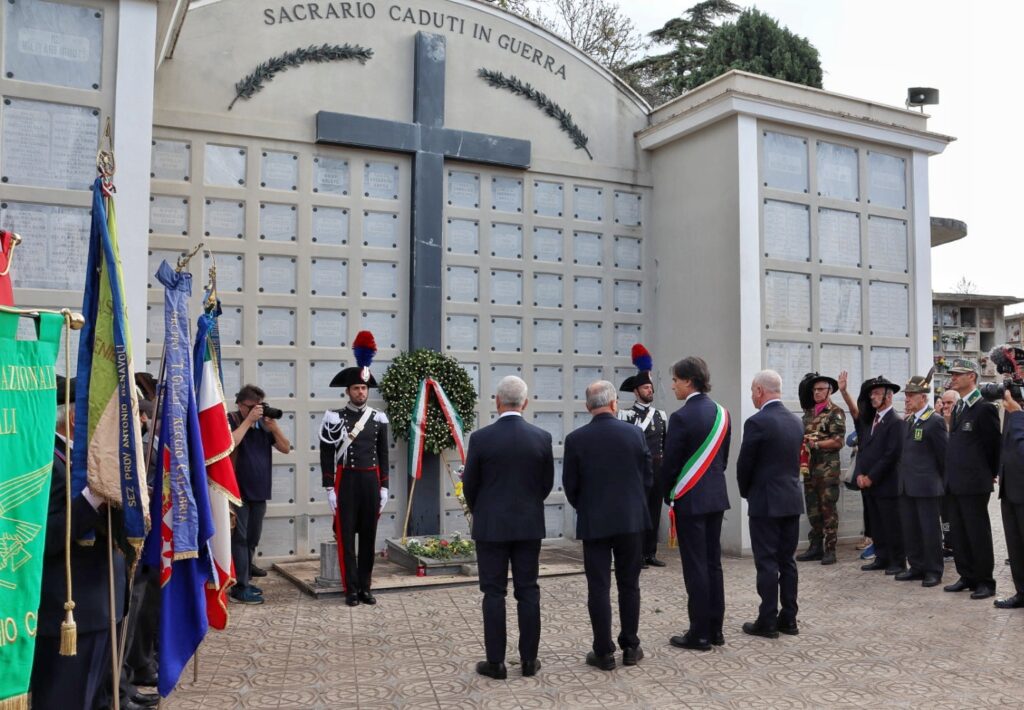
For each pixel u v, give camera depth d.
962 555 8.15
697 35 28.03
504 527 5.58
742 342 10.40
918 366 11.80
